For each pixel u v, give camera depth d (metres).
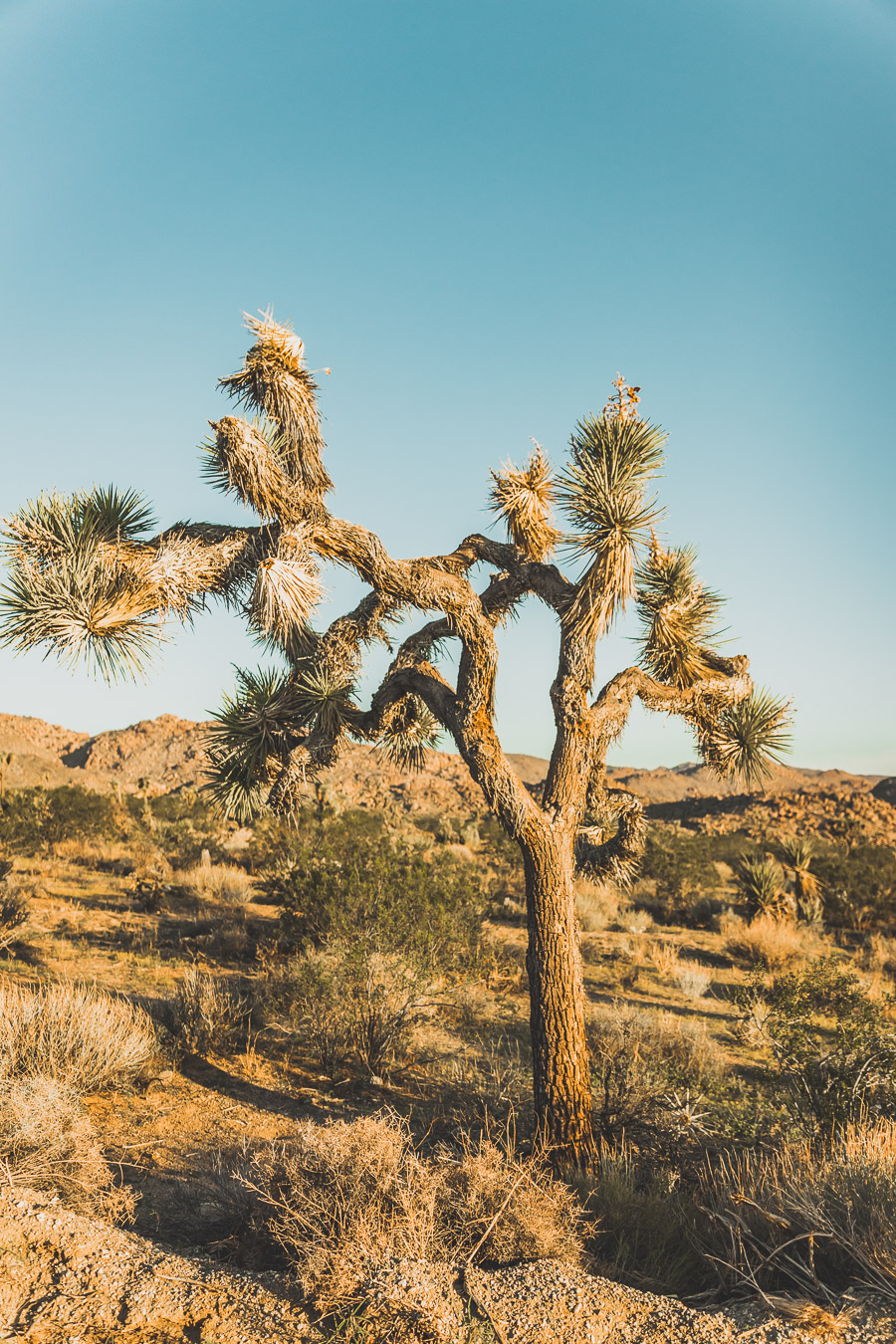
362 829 23.72
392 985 8.70
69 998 7.41
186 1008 8.63
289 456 6.44
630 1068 7.10
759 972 9.53
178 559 6.12
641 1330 3.43
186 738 87.38
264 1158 5.08
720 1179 5.28
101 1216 4.66
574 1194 4.70
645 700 6.83
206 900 17.56
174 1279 3.64
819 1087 6.21
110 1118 6.49
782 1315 3.51
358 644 6.83
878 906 22.19
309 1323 3.38
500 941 13.57
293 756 6.50
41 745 96.38
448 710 6.27
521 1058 8.64
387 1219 4.14
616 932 18.42
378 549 6.16
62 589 5.70
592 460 6.00
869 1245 3.90
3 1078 5.84
